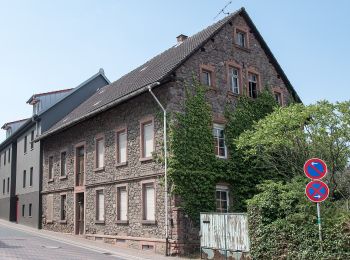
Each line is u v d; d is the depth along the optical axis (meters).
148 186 21.06
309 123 15.38
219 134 21.72
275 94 25.41
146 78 22.59
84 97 35.34
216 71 22.19
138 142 21.78
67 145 29.11
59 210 29.50
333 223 12.88
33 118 33.09
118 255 18.69
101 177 24.61
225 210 20.86
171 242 18.75
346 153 15.35
